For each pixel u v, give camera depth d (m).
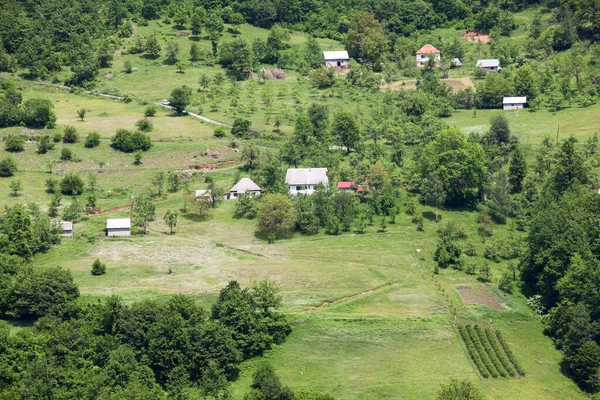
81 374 196.00
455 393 184.62
